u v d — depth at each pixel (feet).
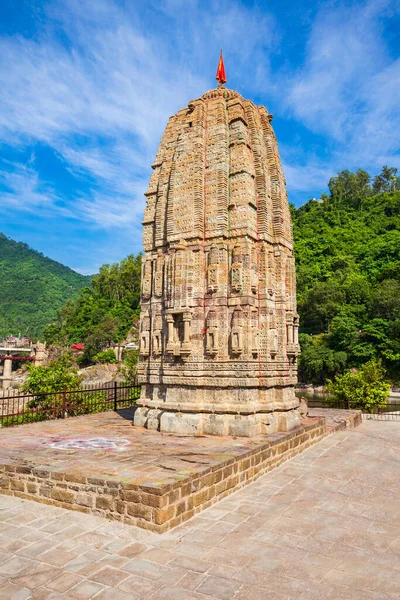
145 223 66.74
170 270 59.31
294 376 62.95
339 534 33.30
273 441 50.29
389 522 36.19
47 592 24.25
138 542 30.40
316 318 308.40
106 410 85.10
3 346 480.64
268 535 32.48
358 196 549.95
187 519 34.63
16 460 40.88
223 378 55.21
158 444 48.42
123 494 33.40
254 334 56.44
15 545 29.71
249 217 58.65
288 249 67.15
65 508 35.81
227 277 57.77
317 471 48.91
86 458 41.65
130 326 389.60
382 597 24.75
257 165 62.44
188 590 24.81
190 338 56.95
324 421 66.03
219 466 39.52
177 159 62.69
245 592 24.79
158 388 59.93
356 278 341.62
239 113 62.80
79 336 421.18
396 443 62.23
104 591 24.48
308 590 25.22
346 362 254.47
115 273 466.70
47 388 92.68
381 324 254.27
